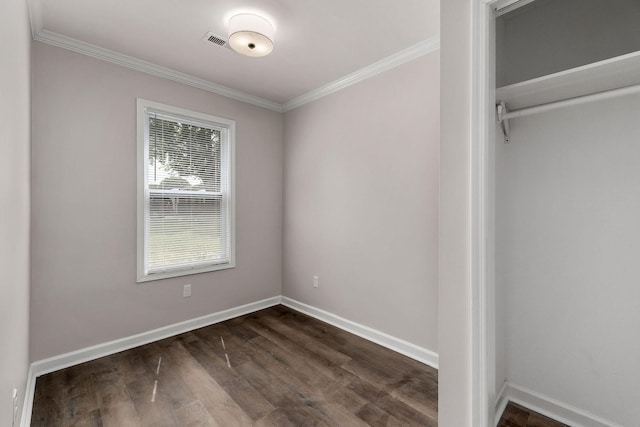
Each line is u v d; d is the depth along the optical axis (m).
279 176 3.64
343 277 2.95
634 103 1.34
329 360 2.33
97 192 2.36
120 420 1.66
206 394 1.90
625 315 1.37
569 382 1.52
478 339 1.16
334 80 2.93
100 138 2.37
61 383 1.99
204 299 3.01
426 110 2.30
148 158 2.66
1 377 1.07
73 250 2.25
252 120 3.37
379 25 2.07
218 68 2.69
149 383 2.01
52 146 2.16
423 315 2.33
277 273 3.65
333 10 1.92
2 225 1.05
